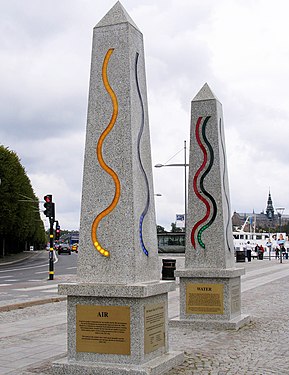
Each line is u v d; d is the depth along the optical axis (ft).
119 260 26.27
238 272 42.55
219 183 42.60
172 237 124.88
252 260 225.35
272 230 504.43
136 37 28.78
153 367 25.05
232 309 41.65
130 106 27.20
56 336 37.96
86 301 26.11
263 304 57.31
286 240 318.04
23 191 237.66
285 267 151.64
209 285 41.34
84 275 26.78
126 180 26.68
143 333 25.50
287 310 52.03
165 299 28.22
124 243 26.30
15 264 198.39
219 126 43.75
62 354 31.19
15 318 49.42
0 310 54.65
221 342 35.14
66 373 25.64
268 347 33.47
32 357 30.37
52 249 104.58
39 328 42.14
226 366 28.12
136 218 26.58
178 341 35.55
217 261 41.91
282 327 41.39
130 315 25.32
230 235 44.55
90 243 26.86
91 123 27.78
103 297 25.75
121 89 27.48
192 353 31.40
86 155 27.63
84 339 26.02
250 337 37.01
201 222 42.68
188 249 42.70
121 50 27.78
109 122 27.40
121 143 27.02
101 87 27.86
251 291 73.31
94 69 28.14
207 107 43.39
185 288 41.86
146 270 27.37
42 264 195.62
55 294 71.36
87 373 25.26
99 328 25.80
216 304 41.11
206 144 43.16
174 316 48.11
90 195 27.25
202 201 42.83
